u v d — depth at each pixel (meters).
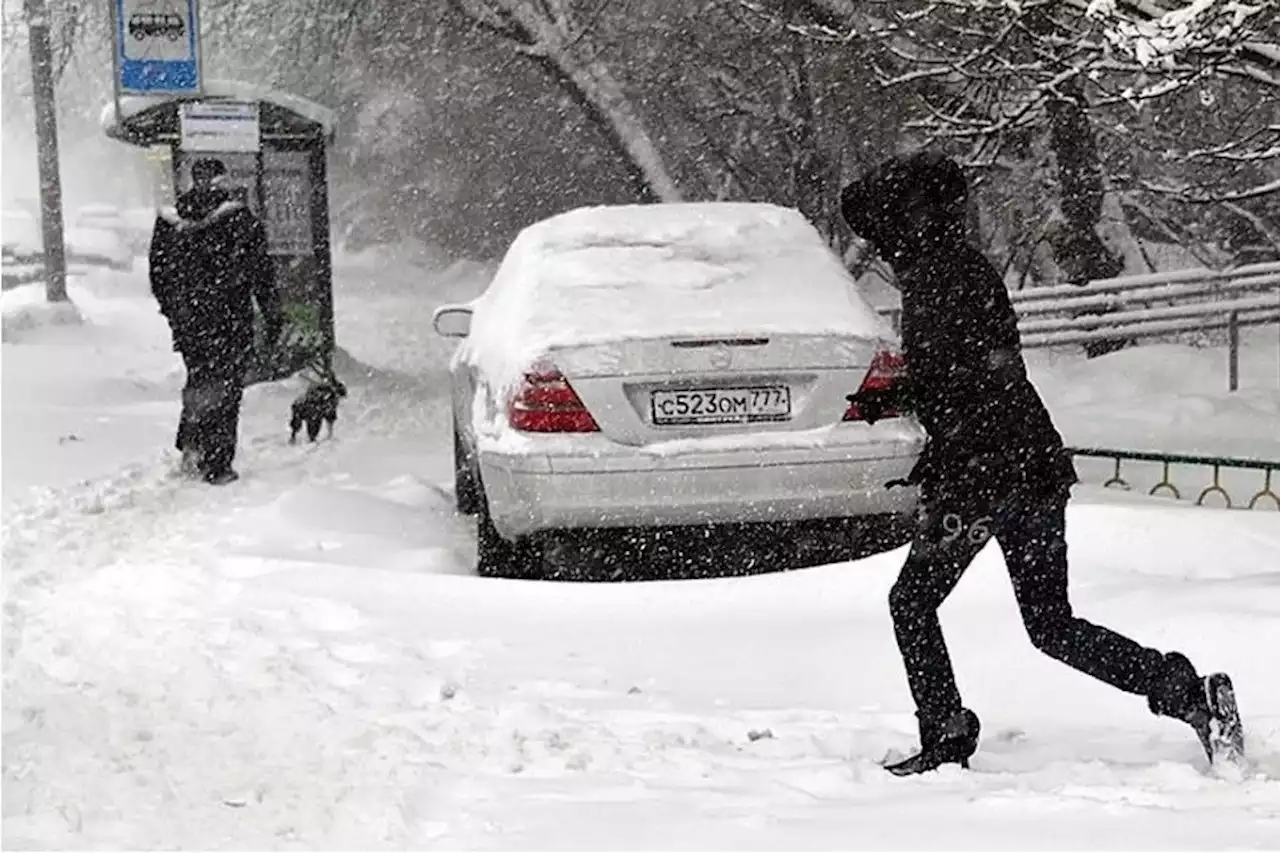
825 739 4.91
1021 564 4.54
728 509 6.80
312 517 8.62
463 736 4.96
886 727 5.07
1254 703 5.11
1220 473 11.07
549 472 6.73
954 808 4.02
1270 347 16.94
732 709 5.32
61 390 16.59
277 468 11.20
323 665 5.92
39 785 4.47
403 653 6.05
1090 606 5.94
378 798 4.25
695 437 6.80
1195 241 23.14
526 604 6.66
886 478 6.86
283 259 15.98
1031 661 5.57
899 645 4.56
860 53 18.59
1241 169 19.41
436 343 24.70
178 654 6.09
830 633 6.01
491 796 4.31
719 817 4.01
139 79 15.04
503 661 5.93
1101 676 4.53
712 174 26.38
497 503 7.05
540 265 7.77
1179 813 3.89
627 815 4.05
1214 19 9.40
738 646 5.98
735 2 21.02
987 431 4.42
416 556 7.97
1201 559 6.76
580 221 8.18
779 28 20.06
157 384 17.66
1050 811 3.94
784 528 7.14
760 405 6.84
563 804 4.19
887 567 6.66
